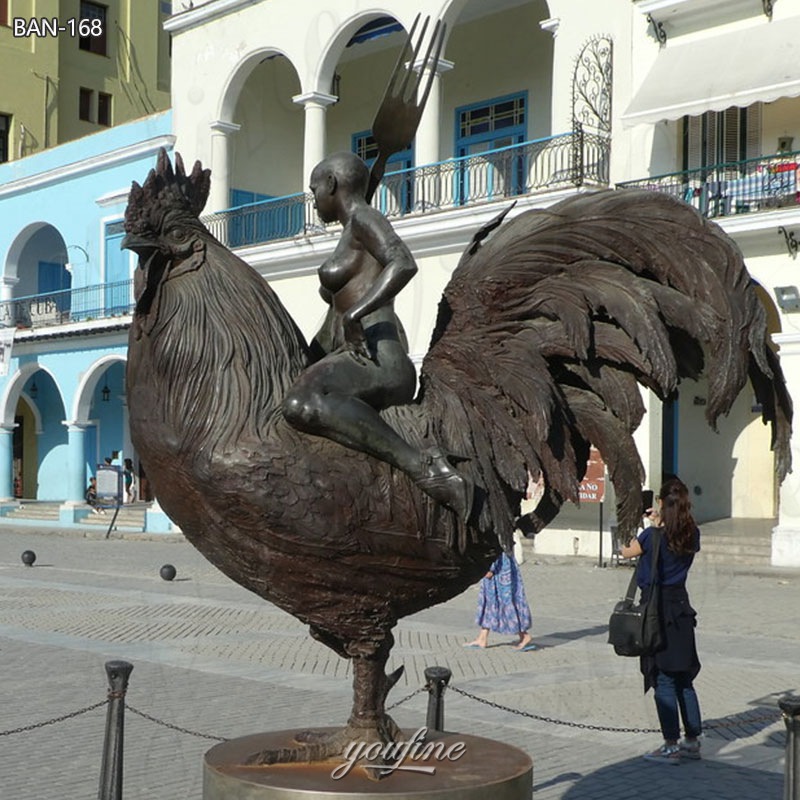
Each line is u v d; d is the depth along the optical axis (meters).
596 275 4.07
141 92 38.81
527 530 4.35
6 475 32.75
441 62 22.66
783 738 7.79
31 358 31.94
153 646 11.45
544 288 4.13
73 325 29.81
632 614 7.26
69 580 17.58
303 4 24.66
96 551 23.27
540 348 4.08
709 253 3.98
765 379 4.08
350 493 3.87
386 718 4.36
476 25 25.52
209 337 3.94
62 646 11.42
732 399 3.88
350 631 4.14
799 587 15.98
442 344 4.25
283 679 9.71
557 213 4.22
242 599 15.20
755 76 17.92
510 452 4.04
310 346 4.38
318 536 3.86
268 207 25.08
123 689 5.64
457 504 3.86
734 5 18.84
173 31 27.41
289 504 3.84
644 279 4.04
